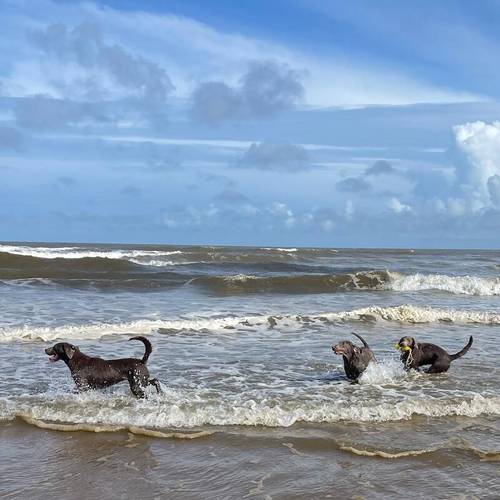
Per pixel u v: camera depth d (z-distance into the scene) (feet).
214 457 20.43
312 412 24.82
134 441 21.79
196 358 36.40
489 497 17.65
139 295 67.10
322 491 17.90
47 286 71.26
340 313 53.78
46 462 19.84
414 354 32.94
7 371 32.04
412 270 116.98
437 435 22.90
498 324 53.52
